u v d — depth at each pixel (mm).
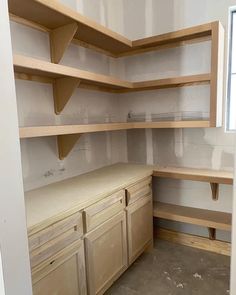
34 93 1789
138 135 2686
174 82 2135
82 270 1507
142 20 2496
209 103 2227
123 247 1929
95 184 1870
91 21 1812
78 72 1698
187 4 2252
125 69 2676
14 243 852
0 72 783
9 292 842
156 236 2719
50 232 1276
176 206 2535
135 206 2066
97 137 2469
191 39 2256
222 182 2041
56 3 1513
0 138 791
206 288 1904
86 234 1530
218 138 2279
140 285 1957
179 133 2461
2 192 804
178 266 2188
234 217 726
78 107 2207
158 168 2422
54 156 1987
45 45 1838
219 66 1997
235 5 2049
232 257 753
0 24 776
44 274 1246
